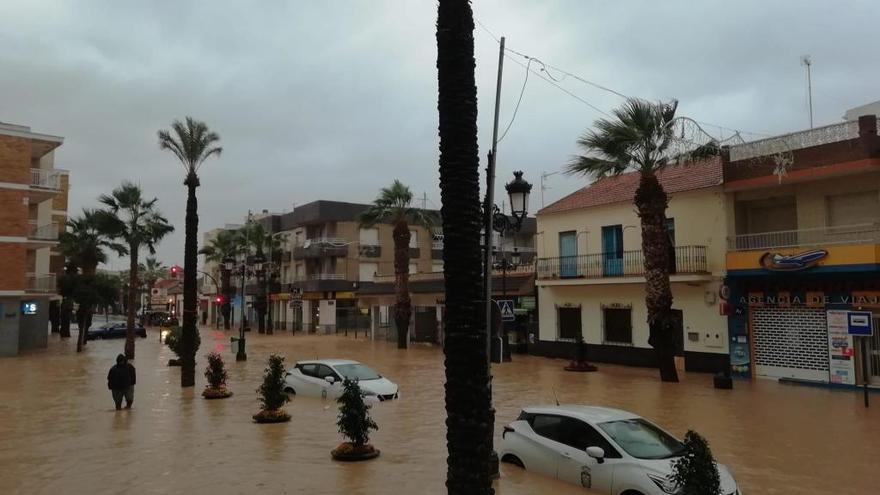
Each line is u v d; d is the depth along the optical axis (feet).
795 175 72.49
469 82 22.12
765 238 78.13
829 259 68.08
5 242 119.03
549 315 105.40
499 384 71.10
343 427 36.14
